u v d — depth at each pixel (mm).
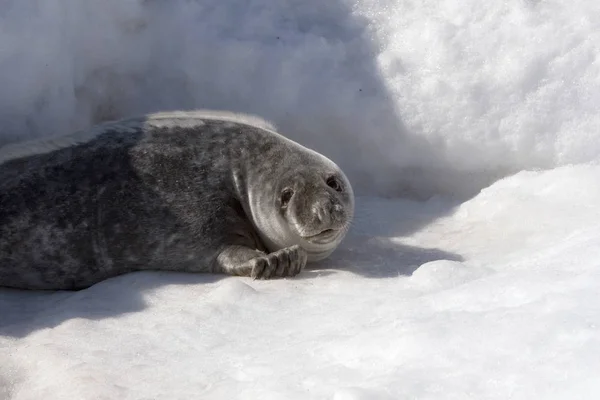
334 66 26281
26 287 21750
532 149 25500
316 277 20562
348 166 26703
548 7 26234
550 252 19578
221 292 19031
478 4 26391
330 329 16203
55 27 24250
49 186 21672
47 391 14898
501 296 15664
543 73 25516
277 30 26734
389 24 26672
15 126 24156
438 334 13930
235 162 22828
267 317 17641
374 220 24922
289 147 23172
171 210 21953
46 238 21422
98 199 21688
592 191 23703
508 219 23500
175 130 22938
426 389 12328
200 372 15156
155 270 21938
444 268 18812
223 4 26875
